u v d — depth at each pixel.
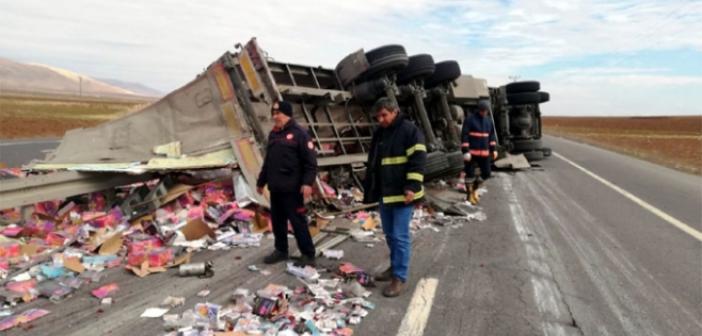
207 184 6.82
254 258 4.97
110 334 3.19
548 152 17.66
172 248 5.04
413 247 5.50
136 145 7.74
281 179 4.59
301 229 4.66
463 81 13.09
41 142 18.17
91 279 4.22
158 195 6.35
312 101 8.50
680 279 4.48
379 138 4.29
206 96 7.33
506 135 15.09
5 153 14.12
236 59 7.15
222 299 3.82
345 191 8.02
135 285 4.12
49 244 5.19
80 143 8.30
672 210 7.82
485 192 9.61
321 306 3.67
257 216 6.16
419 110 9.73
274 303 3.47
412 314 3.62
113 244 5.02
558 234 6.16
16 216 5.95
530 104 15.45
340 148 8.73
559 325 3.45
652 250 5.44
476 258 5.09
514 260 5.02
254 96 6.86
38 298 3.80
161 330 3.26
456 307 3.77
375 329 3.34
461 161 9.73
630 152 20.97
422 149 4.02
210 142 7.17
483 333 3.31
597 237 6.01
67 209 6.32
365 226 6.22
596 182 11.18
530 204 8.30
